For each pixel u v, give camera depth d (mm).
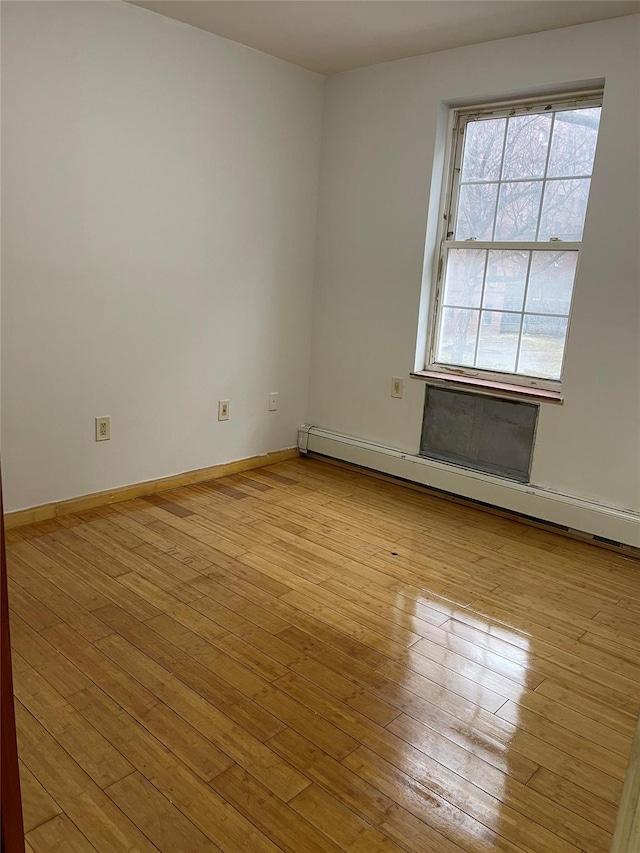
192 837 1535
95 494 3430
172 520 3350
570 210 3348
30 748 1777
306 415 4512
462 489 3742
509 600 2729
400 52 3580
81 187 3062
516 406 3514
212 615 2486
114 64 3068
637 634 2520
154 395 3584
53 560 2842
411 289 3865
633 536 3164
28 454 3117
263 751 1815
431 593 2750
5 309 2910
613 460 3244
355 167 4008
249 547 3092
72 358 3188
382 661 2260
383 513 3615
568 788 1750
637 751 750
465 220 3732
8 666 461
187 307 3637
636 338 3102
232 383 3994
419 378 3889
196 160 3504
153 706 1970
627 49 2963
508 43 3305
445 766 1801
